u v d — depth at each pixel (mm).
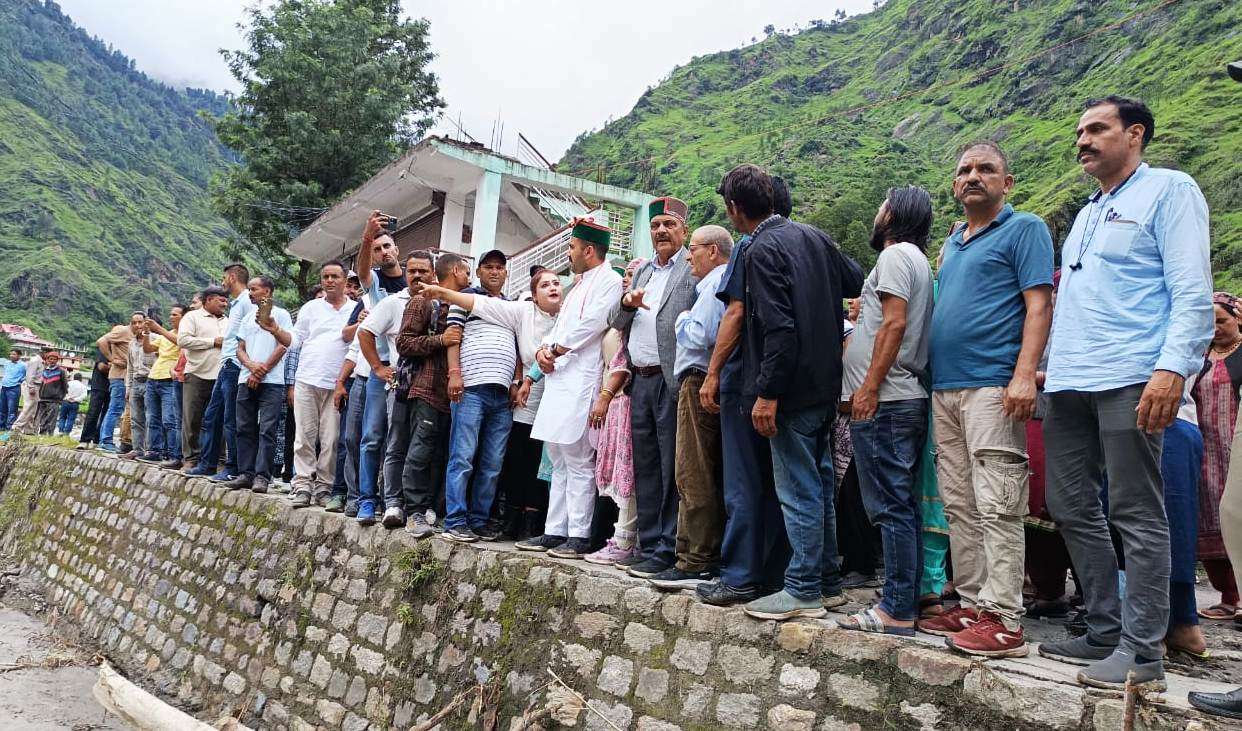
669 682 3422
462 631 4434
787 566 3750
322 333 6465
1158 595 2570
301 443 6402
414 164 13727
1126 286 2756
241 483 7051
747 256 3498
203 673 6105
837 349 3469
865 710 2850
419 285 5207
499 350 5176
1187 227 2641
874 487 3246
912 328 3291
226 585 6457
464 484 4973
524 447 5535
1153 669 2525
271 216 18672
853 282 3773
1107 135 2885
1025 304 3057
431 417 5168
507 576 4352
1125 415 2666
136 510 8375
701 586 3525
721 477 3883
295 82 18500
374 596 5066
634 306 4305
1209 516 4488
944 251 3510
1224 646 3814
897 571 3133
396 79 20344
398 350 5234
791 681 3064
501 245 15992
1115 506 2697
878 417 3254
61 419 14312
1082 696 2422
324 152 18500
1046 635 3656
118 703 4727
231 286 8070
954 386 3143
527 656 4027
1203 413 4602
